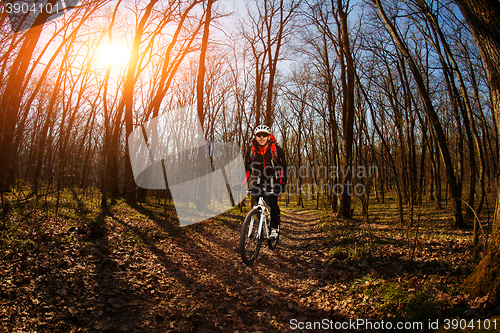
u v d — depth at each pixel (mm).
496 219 2625
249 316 3082
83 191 12602
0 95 5098
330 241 7160
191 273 4250
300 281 4383
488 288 2391
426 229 7914
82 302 2885
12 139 5391
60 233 4859
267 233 4371
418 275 3525
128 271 3871
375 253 5156
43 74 7594
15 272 3113
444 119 15312
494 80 2541
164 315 2922
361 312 2979
